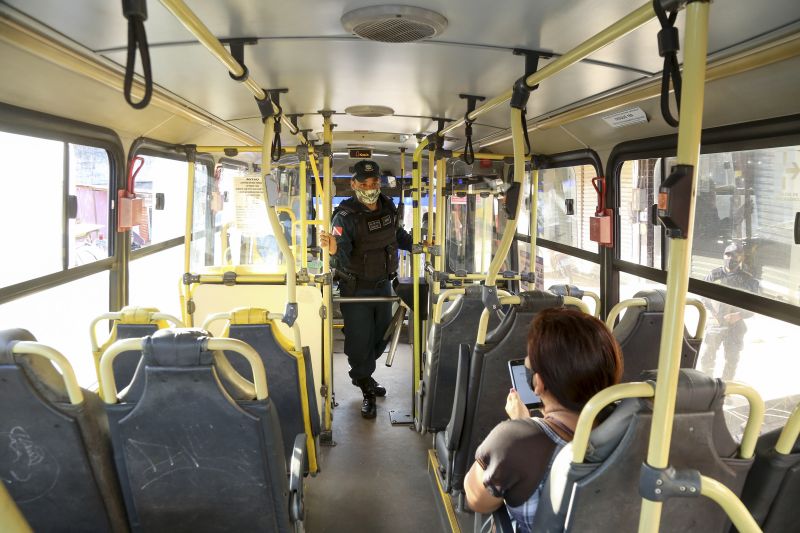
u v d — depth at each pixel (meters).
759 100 2.42
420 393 4.26
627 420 1.31
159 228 4.84
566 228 4.99
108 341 2.82
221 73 2.93
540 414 1.96
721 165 2.82
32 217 2.73
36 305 2.78
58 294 3.01
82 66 2.56
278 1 1.91
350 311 5.11
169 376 1.71
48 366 1.67
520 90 2.31
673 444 1.31
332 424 5.04
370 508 3.70
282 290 4.20
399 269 8.04
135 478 1.88
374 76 3.09
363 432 4.88
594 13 1.97
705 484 1.22
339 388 5.94
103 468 1.79
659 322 2.68
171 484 1.90
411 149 7.23
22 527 0.84
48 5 1.89
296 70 2.96
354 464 4.29
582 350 1.58
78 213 3.20
